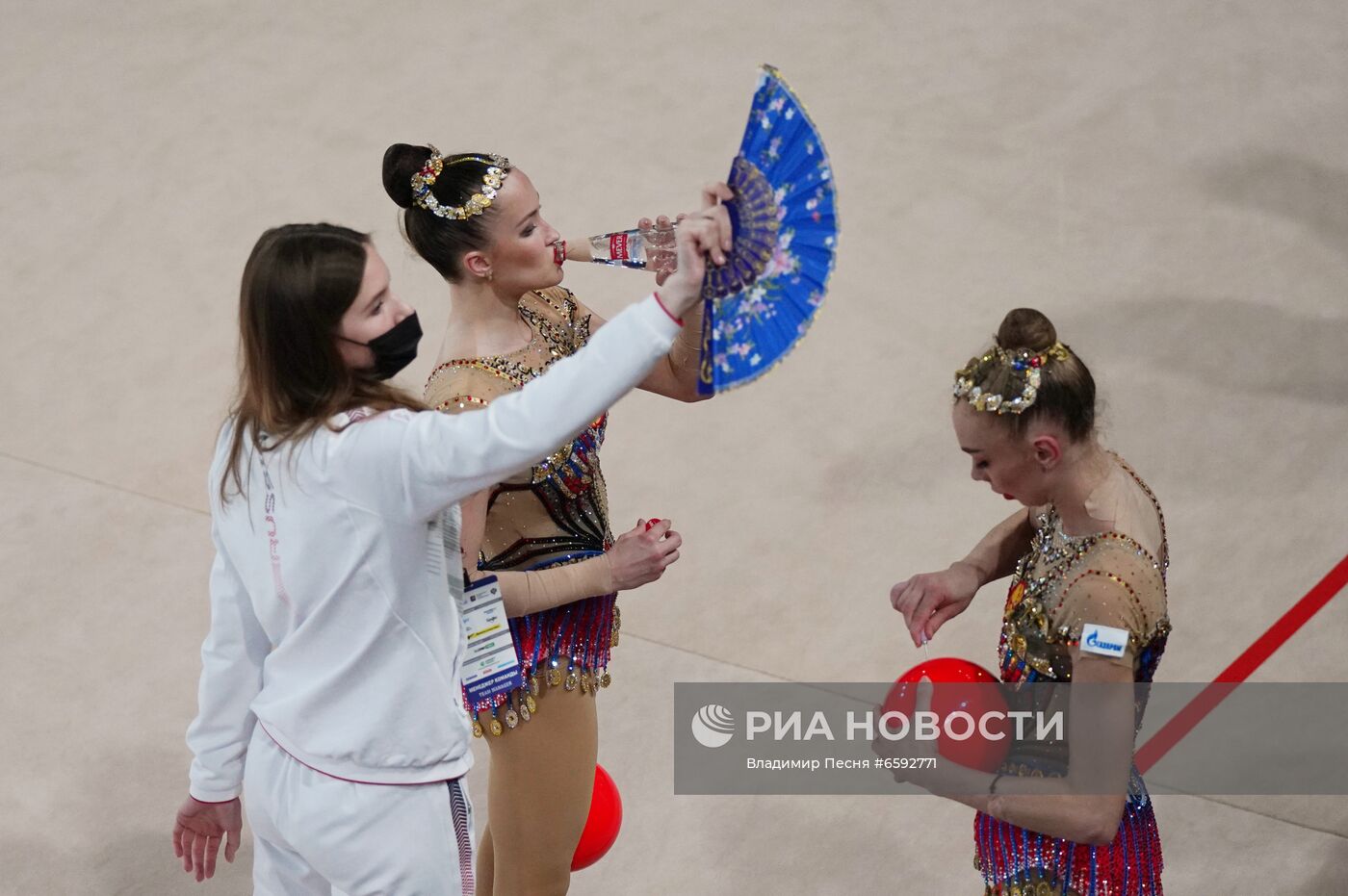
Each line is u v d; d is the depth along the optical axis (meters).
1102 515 8.28
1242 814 13.24
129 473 18.11
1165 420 18.33
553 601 9.98
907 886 12.73
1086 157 23.83
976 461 8.49
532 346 10.27
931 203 22.83
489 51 27.45
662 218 10.06
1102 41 27.14
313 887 9.28
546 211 22.69
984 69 26.41
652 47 27.41
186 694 14.86
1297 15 27.83
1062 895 8.80
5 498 17.69
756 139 7.32
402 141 24.75
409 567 8.19
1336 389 18.81
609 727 14.48
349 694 8.46
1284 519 16.78
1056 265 21.36
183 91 26.58
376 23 28.64
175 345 20.41
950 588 10.05
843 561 16.50
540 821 10.55
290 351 7.93
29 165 24.66
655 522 10.32
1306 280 20.89
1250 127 24.41
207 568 16.59
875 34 27.70
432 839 8.75
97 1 29.80
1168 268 21.22
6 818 13.41
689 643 15.48
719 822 13.44
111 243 22.58
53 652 15.40
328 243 7.93
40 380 19.81
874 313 20.52
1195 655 15.00
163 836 13.24
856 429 18.52
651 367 7.50
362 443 7.80
